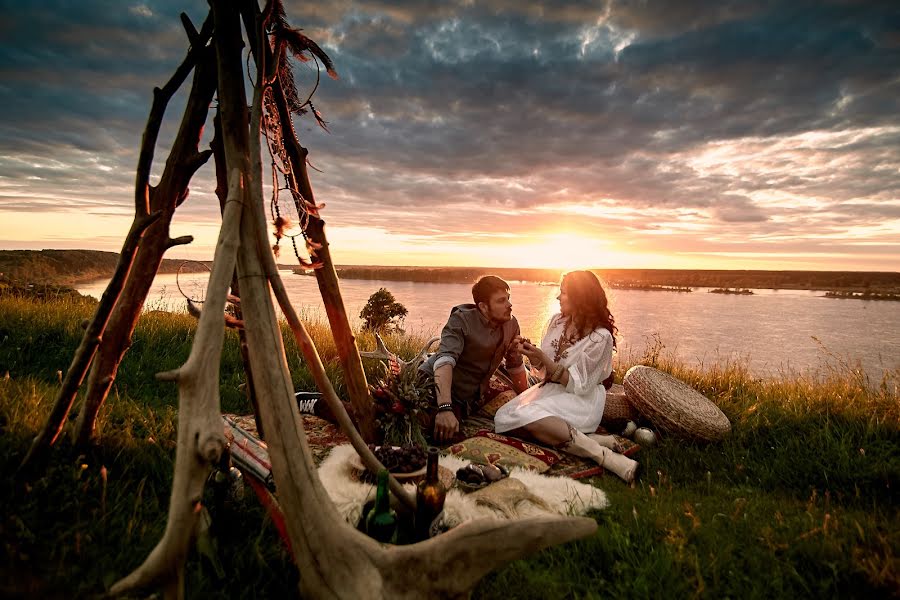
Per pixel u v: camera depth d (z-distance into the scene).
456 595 1.44
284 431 1.56
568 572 2.12
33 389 2.96
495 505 2.55
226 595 1.64
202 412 1.44
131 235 2.22
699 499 2.99
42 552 1.54
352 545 1.49
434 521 2.03
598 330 4.14
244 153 1.95
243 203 1.83
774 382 5.55
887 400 4.32
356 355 3.29
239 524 2.05
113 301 2.21
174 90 2.33
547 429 3.72
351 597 1.42
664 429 4.10
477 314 4.13
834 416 4.27
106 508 1.95
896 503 3.07
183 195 2.52
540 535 1.43
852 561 2.09
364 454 1.99
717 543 2.32
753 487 3.32
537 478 3.08
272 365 1.63
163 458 2.52
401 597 1.42
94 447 2.42
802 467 3.53
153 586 1.33
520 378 4.80
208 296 1.61
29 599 1.31
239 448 2.31
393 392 3.45
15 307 6.16
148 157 2.28
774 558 2.17
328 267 3.10
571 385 3.97
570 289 4.20
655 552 2.20
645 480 3.42
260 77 2.10
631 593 1.97
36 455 2.08
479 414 4.49
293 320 1.84
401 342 7.66
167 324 6.29
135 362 4.82
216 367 1.53
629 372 4.52
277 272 1.83
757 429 4.20
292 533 1.50
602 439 3.84
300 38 2.71
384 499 1.92
